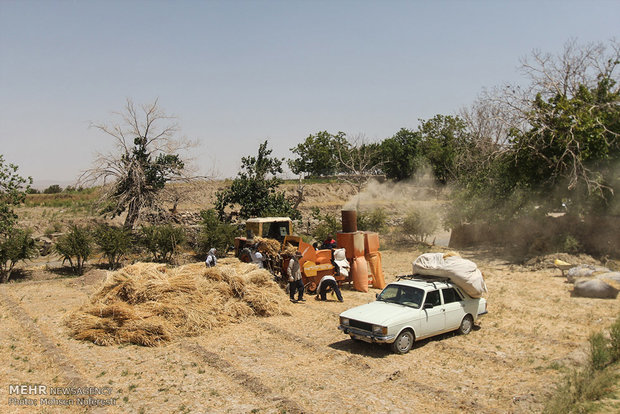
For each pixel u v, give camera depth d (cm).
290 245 1581
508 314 1254
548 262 1956
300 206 4078
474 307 1109
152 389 766
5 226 1844
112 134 2316
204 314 1121
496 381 805
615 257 2027
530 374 830
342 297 1492
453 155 5491
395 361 905
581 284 1439
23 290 1548
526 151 2292
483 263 2153
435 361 909
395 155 5953
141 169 2333
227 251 2245
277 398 721
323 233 2636
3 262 1708
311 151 6272
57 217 2775
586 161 2181
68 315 1127
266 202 2658
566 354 927
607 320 1162
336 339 1054
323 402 714
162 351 964
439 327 1019
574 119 2130
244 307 1214
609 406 653
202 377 821
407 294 1041
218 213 2723
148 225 2375
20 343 992
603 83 2325
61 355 911
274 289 1330
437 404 709
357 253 1609
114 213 2373
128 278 1148
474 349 977
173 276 1214
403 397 736
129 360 905
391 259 2344
